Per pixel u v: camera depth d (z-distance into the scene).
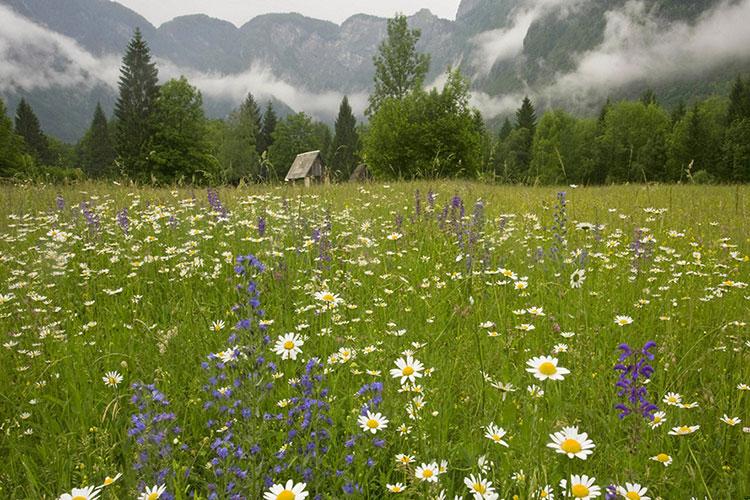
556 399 3.08
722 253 6.48
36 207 9.27
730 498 2.47
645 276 5.83
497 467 2.73
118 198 10.11
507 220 8.57
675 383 3.46
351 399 3.35
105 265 6.40
